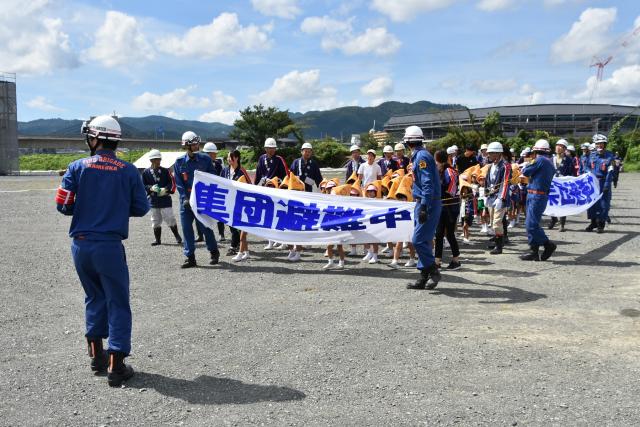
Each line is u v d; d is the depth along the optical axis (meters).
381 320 5.73
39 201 21.00
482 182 11.42
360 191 9.34
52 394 4.00
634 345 4.92
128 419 3.59
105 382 4.23
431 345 4.95
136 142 97.56
